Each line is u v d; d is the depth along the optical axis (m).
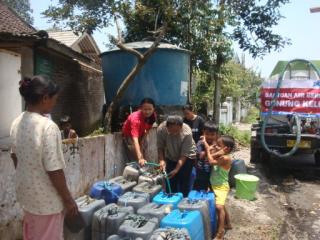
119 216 3.94
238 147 13.95
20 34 6.53
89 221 4.02
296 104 9.12
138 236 3.63
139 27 11.34
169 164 5.72
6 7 10.74
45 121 2.75
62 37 14.20
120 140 6.61
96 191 4.70
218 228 4.99
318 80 9.01
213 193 5.04
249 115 33.94
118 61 9.01
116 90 9.11
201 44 11.30
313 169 10.20
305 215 6.30
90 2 7.95
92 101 12.76
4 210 3.76
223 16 10.57
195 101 13.74
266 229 5.54
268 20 11.41
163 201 4.50
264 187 8.12
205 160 5.44
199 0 9.16
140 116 6.09
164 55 8.77
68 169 4.86
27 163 2.73
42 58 8.30
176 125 5.19
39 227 2.83
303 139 9.00
